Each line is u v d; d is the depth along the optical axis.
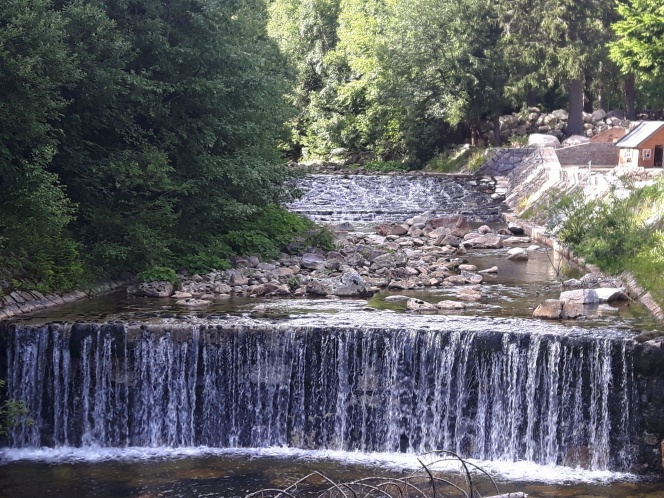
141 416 16.33
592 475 14.72
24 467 14.73
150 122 22.80
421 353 15.86
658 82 56.47
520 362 15.55
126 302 19.31
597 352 15.13
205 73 23.53
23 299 18.12
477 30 52.69
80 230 21.30
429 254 28.02
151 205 22.05
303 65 68.38
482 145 56.25
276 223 27.41
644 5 36.00
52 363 16.22
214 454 15.58
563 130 57.06
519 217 37.72
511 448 15.60
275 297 20.41
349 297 20.50
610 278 22.22
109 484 13.82
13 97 17.03
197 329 16.28
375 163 59.09
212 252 23.56
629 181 28.56
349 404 16.09
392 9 59.91
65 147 20.56
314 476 14.25
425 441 15.91
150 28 21.91
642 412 14.97
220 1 23.78
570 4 50.00
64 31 18.77
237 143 25.36
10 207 18.56
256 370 16.25
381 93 57.25
